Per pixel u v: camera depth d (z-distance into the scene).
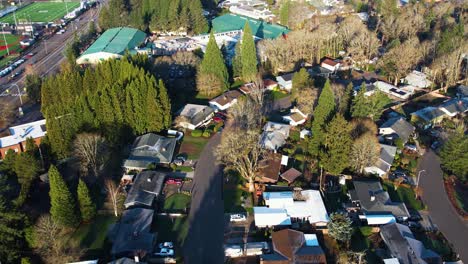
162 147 126.69
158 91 136.12
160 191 110.94
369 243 96.06
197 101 162.00
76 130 123.75
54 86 146.12
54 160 120.81
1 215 86.19
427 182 117.12
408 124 138.62
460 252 94.06
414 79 174.25
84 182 103.56
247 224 101.56
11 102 165.62
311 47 190.38
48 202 108.06
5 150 127.94
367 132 119.44
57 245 90.06
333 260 91.31
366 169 118.12
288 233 94.38
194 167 122.88
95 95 125.00
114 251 89.88
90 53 194.75
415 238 97.00
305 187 113.38
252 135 117.00
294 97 155.88
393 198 110.56
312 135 128.50
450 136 125.50
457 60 169.88
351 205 106.50
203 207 107.00
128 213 101.06
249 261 91.38
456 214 105.38
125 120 130.62
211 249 94.12
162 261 90.50
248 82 172.88
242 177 118.19
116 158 125.50
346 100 138.00
